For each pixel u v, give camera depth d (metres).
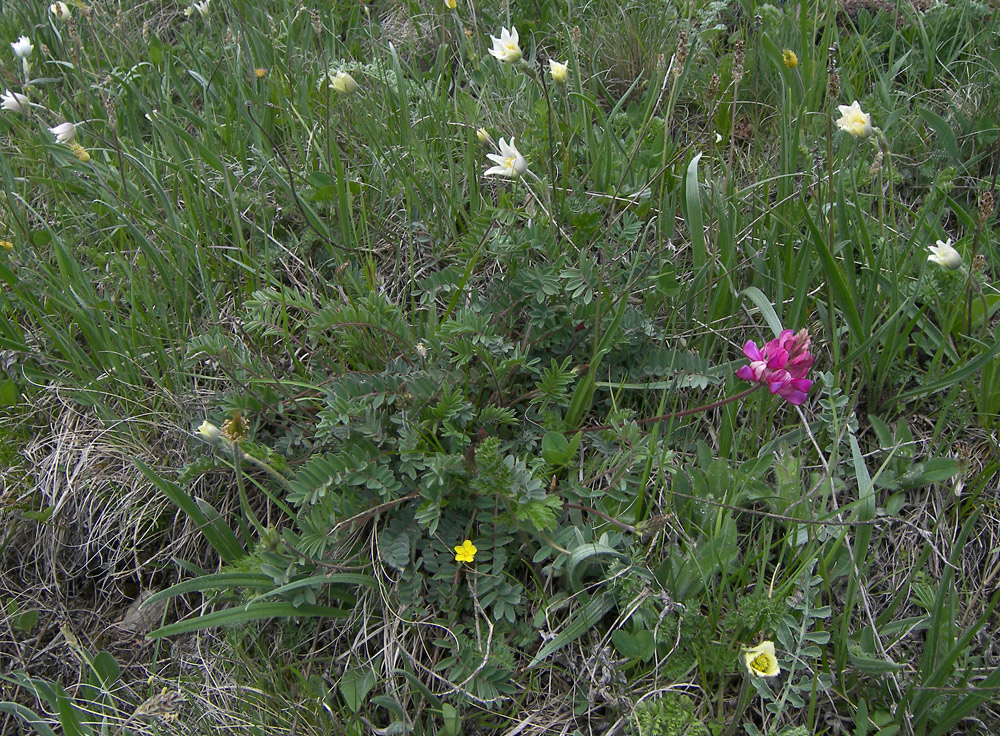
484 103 3.55
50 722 2.39
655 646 2.09
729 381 2.54
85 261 3.31
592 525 2.33
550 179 3.07
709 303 2.72
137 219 3.24
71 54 3.95
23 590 2.75
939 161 3.18
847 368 2.61
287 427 2.65
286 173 3.29
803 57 3.28
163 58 4.07
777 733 1.94
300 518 2.32
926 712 2.00
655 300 2.75
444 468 2.17
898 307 2.56
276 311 2.73
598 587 2.25
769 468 2.49
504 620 2.26
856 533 2.17
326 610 2.28
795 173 2.96
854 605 2.25
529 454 2.44
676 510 2.34
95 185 3.37
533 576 2.31
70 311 2.93
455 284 2.71
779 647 2.11
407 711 2.18
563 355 2.66
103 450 2.77
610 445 2.44
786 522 2.26
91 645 2.61
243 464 2.60
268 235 3.17
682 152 2.89
